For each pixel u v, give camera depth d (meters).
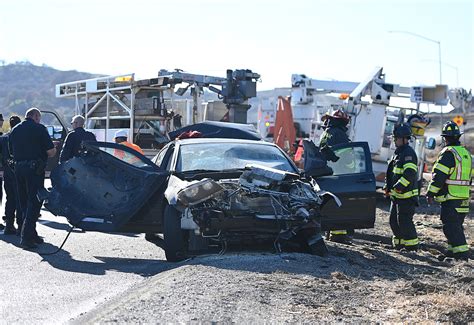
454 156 13.50
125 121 25.27
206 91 25.89
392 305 8.52
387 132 24.69
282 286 8.93
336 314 7.88
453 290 9.49
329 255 11.77
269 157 12.84
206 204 10.88
